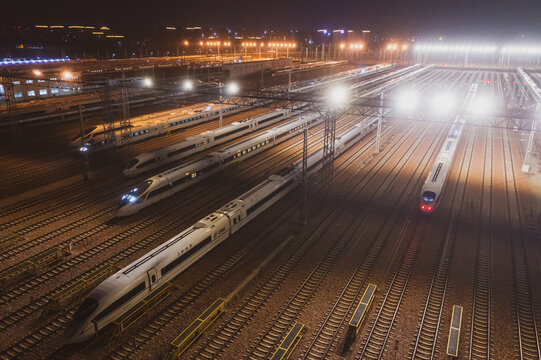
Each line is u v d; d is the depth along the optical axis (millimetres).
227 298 26531
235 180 47750
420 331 23641
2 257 30828
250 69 120875
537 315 25391
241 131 65562
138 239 33938
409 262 31000
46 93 82500
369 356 21812
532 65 170625
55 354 21875
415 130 76188
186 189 44656
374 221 37844
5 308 25359
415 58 196625
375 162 55781
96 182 46344
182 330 23547
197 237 30000
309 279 28719
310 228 36250
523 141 67125
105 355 21797
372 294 26141
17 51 165500
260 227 36281
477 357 21922
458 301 26484
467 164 54969
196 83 90375
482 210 40375
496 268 30453
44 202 40562
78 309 23062
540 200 42969
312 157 49969
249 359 21609
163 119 67188
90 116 75938
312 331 23609
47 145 59375
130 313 24656
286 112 77500
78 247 32469
